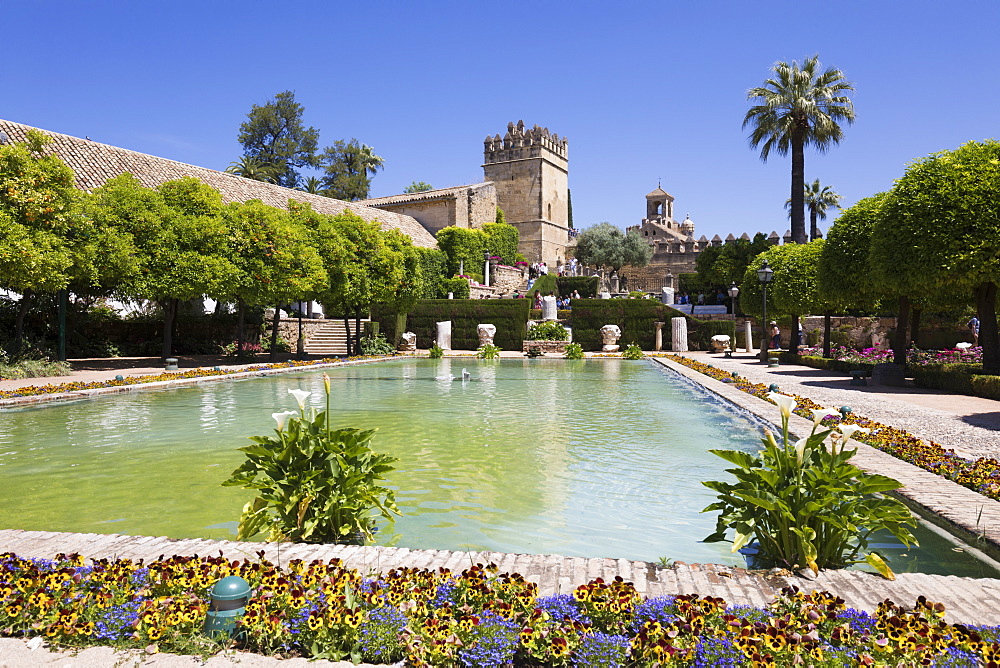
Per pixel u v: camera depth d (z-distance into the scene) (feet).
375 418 37.09
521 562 13.25
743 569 13.05
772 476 13.42
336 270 90.38
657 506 18.89
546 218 237.66
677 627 9.31
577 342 126.21
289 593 10.21
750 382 53.42
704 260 159.84
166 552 13.74
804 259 87.25
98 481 21.67
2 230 50.08
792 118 120.06
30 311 75.41
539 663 9.07
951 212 46.78
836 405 39.47
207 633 9.82
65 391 45.75
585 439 30.01
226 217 76.02
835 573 12.85
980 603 11.31
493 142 240.53
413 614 10.04
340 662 9.23
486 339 122.31
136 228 67.21
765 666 8.26
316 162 232.94
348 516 15.55
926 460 21.67
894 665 8.57
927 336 109.81
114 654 9.39
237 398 47.62
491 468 23.81
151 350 89.81
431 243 170.50
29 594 10.48
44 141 59.72
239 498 19.58
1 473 22.84
